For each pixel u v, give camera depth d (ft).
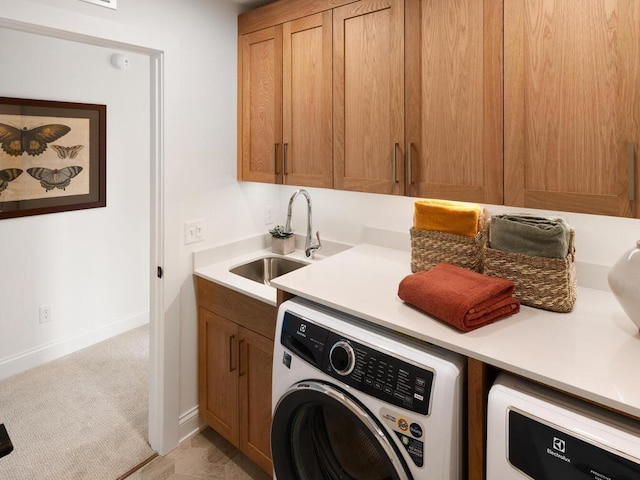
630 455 2.78
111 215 10.62
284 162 6.88
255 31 7.04
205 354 7.23
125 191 10.83
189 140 6.82
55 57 9.07
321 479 5.20
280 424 5.06
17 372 9.26
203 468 6.78
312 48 6.31
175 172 6.68
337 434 4.95
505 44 4.55
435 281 4.52
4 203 8.68
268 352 6.07
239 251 7.89
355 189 6.03
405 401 3.84
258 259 7.82
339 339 4.42
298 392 4.71
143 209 11.33
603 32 3.96
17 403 8.27
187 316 7.16
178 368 7.13
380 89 5.61
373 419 4.07
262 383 6.24
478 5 4.70
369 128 5.78
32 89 8.76
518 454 3.22
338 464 5.04
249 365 6.41
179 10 6.44
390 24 5.42
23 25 4.97
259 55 7.05
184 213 6.90
